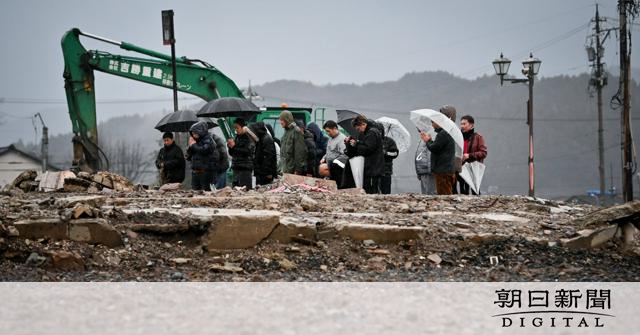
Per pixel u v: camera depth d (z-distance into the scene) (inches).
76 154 2731.3
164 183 1882.4
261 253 1091.3
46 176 1825.8
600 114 4126.5
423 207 1366.9
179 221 1125.1
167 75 2856.8
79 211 1088.2
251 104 2138.3
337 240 1121.4
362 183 1665.8
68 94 2751.0
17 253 1043.9
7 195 1529.3
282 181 1628.9
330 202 1382.9
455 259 1101.1
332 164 1813.5
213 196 1459.2
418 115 1637.6
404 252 1111.6
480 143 1721.2
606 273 1042.7
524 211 1403.8
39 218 1090.7
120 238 1083.3
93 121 2755.9
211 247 1093.8
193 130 1792.6
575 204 1578.5
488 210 1387.8
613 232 1157.7
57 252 1037.2
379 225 1139.3
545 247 1136.8
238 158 1759.4
